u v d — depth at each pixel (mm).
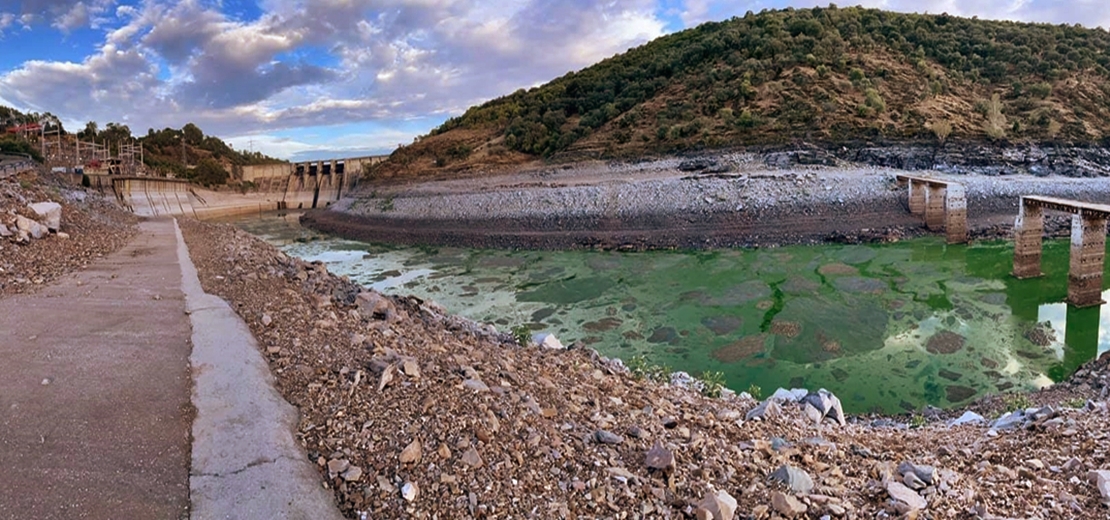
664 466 3961
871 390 12945
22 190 16812
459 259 32562
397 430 4031
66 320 7125
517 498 3443
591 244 33469
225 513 3242
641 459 4207
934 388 12953
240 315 7375
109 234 17203
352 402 4551
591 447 4281
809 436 5793
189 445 4012
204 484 3525
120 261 12336
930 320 18203
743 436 5434
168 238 17938
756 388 11281
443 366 5586
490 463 3748
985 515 3553
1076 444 4855
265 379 5082
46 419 4348
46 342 6215
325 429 4141
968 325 17609
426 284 26391
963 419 8789
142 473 3654
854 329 17484
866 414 11477
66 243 13281
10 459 3768
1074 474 4270
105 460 3799
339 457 3732
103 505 3324
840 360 14977
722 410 6512
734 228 32906
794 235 31453
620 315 20031
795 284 23219
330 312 7805
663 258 29641
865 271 25000
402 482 3471
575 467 3904
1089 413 5883
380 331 6938
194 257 13195
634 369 9547
